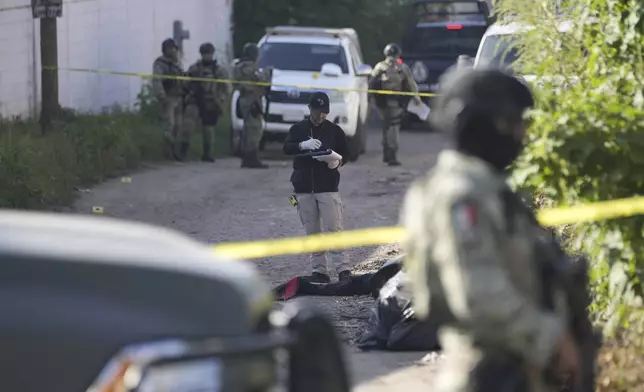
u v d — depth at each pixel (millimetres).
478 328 9164
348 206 37938
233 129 53406
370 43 80188
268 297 9766
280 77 52344
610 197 15977
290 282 24844
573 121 15781
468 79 9820
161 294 8898
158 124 56219
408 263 9969
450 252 9000
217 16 75688
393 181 44688
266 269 28375
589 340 10781
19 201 36656
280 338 9250
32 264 8750
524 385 9508
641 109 18188
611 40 21078
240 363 8984
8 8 48500
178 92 51406
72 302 8633
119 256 9109
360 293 24469
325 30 57062
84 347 8523
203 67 51750
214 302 9039
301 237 32750
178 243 10227
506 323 9062
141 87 62125
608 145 15711
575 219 14148
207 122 51875
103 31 58188
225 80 48969
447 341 9883
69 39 54406
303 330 10023
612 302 16656
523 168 15906
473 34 65438
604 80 20344
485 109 9648
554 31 23031
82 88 56031
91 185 42750
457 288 8969
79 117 50656
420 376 17297
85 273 8805
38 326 8500
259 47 54812
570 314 10586
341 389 10250
